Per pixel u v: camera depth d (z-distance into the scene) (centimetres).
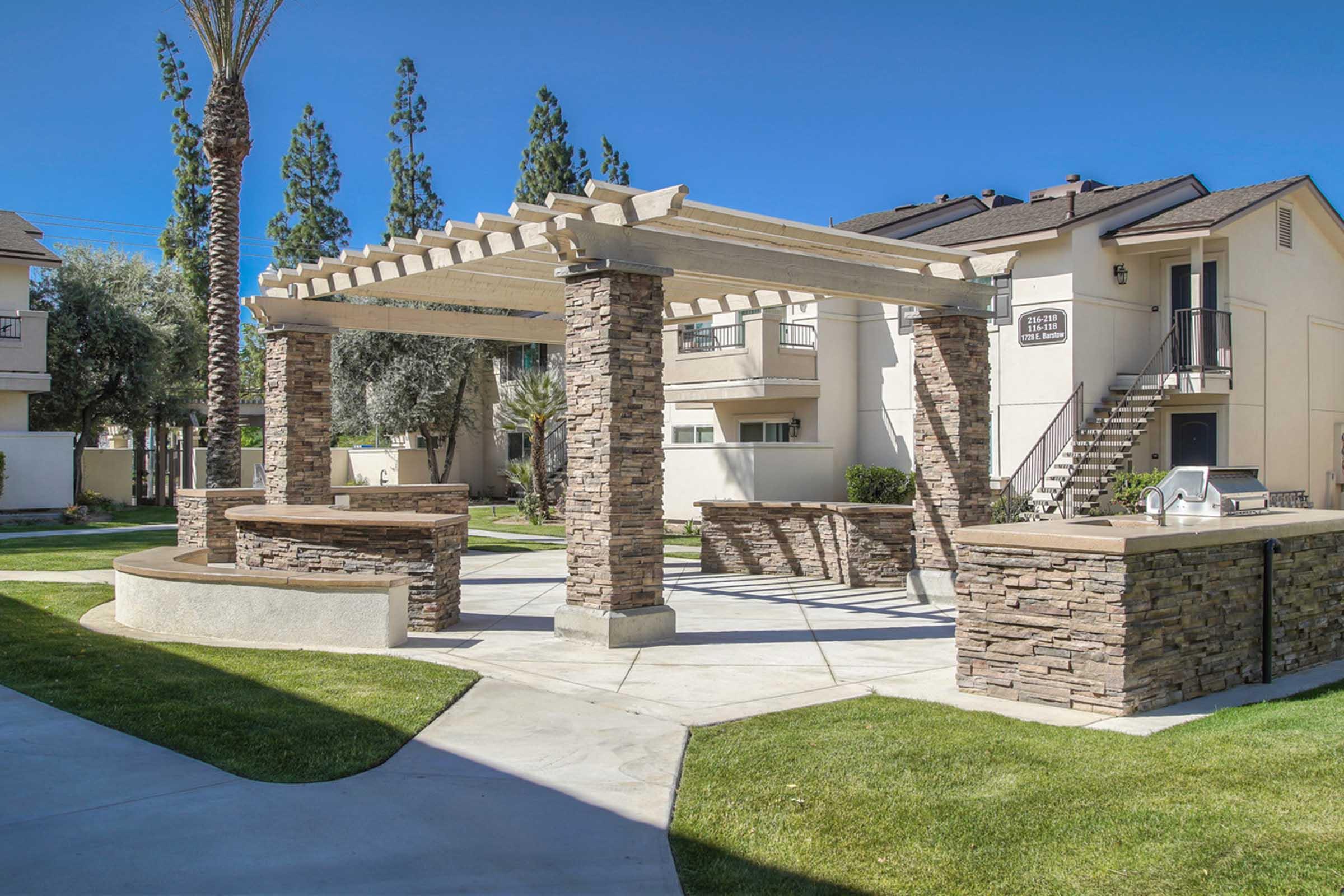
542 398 2558
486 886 424
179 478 3341
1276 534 796
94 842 463
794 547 1473
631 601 946
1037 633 718
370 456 3684
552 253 1110
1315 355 2445
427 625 1004
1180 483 878
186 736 628
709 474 2300
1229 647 759
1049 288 2081
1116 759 573
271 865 441
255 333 5100
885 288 1170
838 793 529
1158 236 2041
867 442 2484
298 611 952
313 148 4253
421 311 1523
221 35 1739
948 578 1213
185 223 4031
